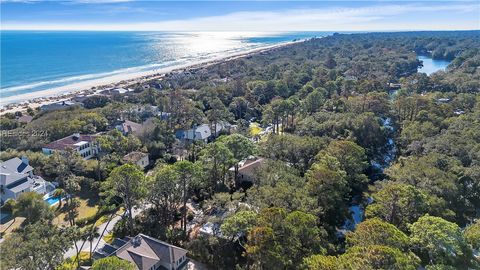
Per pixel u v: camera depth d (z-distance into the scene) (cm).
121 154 7944
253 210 4872
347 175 6272
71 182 6097
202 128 10006
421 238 4062
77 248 4769
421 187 5388
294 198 4900
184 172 5216
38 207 5531
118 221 5606
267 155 7300
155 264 4300
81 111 10981
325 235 4509
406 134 8550
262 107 12938
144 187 5175
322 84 15362
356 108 10506
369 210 4972
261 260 3759
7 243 3850
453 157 6619
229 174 6819
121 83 18738
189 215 5778
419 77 15075
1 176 6269
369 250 3325
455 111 10794
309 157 7181
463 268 3869
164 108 11519
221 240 4800
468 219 5478
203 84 16675
